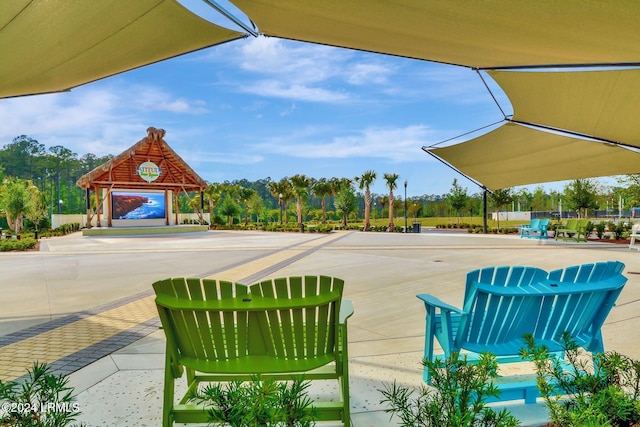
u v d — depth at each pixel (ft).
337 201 118.42
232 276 26.04
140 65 16.39
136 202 93.30
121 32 11.91
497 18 8.02
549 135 19.42
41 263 34.27
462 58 13.82
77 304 18.06
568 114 16.30
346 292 19.94
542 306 7.56
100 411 7.91
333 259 34.09
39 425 4.22
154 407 8.07
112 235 81.25
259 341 6.45
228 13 11.61
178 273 27.53
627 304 16.29
